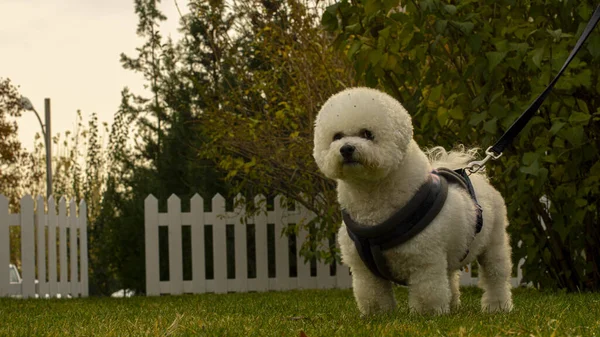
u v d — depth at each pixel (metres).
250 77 10.38
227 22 10.72
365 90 4.16
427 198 4.03
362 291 4.34
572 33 6.36
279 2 10.00
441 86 5.92
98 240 13.55
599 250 7.14
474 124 6.00
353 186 4.12
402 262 4.10
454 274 5.12
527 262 7.11
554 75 5.95
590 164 6.78
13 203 23.59
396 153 3.97
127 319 5.04
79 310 6.44
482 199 4.64
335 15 6.24
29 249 10.20
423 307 4.09
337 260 9.74
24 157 22.88
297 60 9.20
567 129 6.04
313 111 9.21
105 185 15.95
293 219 10.57
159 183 12.24
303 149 9.23
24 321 5.29
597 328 3.58
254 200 10.33
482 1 6.39
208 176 11.88
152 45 14.30
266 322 4.39
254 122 9.10
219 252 10.59
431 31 6.20
